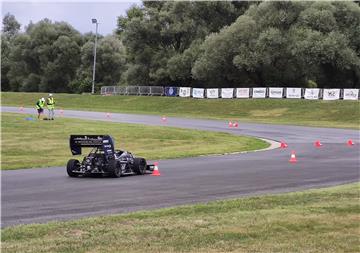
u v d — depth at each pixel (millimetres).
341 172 32250
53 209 19453
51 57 196750
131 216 17156
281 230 14969
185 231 14844
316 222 16000
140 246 13219
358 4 144375
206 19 158125
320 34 122438
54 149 49062
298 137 63875
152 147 51812
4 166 36156
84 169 30000
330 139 61562
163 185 26438
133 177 30125
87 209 19453
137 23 159125
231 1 155875
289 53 126625
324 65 128125
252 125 82562
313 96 111875
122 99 138000
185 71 149375
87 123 75688
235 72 139625
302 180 28438
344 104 103438
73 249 12953
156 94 143500
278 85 138875
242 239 13930
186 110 118062
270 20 131250
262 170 33281
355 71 128375
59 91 197375
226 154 45594
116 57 187750
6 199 21828
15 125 69750
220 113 111188
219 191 24312
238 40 131625
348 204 19250
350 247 13156
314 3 129750
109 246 13242
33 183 27312
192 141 57469
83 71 186875
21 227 15539
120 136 60531
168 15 158000
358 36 125312
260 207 18859
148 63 162250
